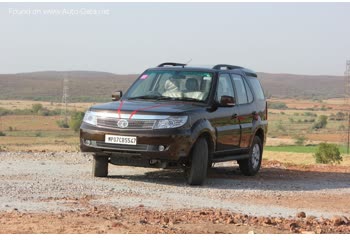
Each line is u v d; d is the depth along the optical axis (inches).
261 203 468.4
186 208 418.6
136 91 577.6
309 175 667.4
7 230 309.7
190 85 567.5
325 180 631.8
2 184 488.4
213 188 527.8
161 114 518.3
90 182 519.5
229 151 585.9
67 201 421.1
